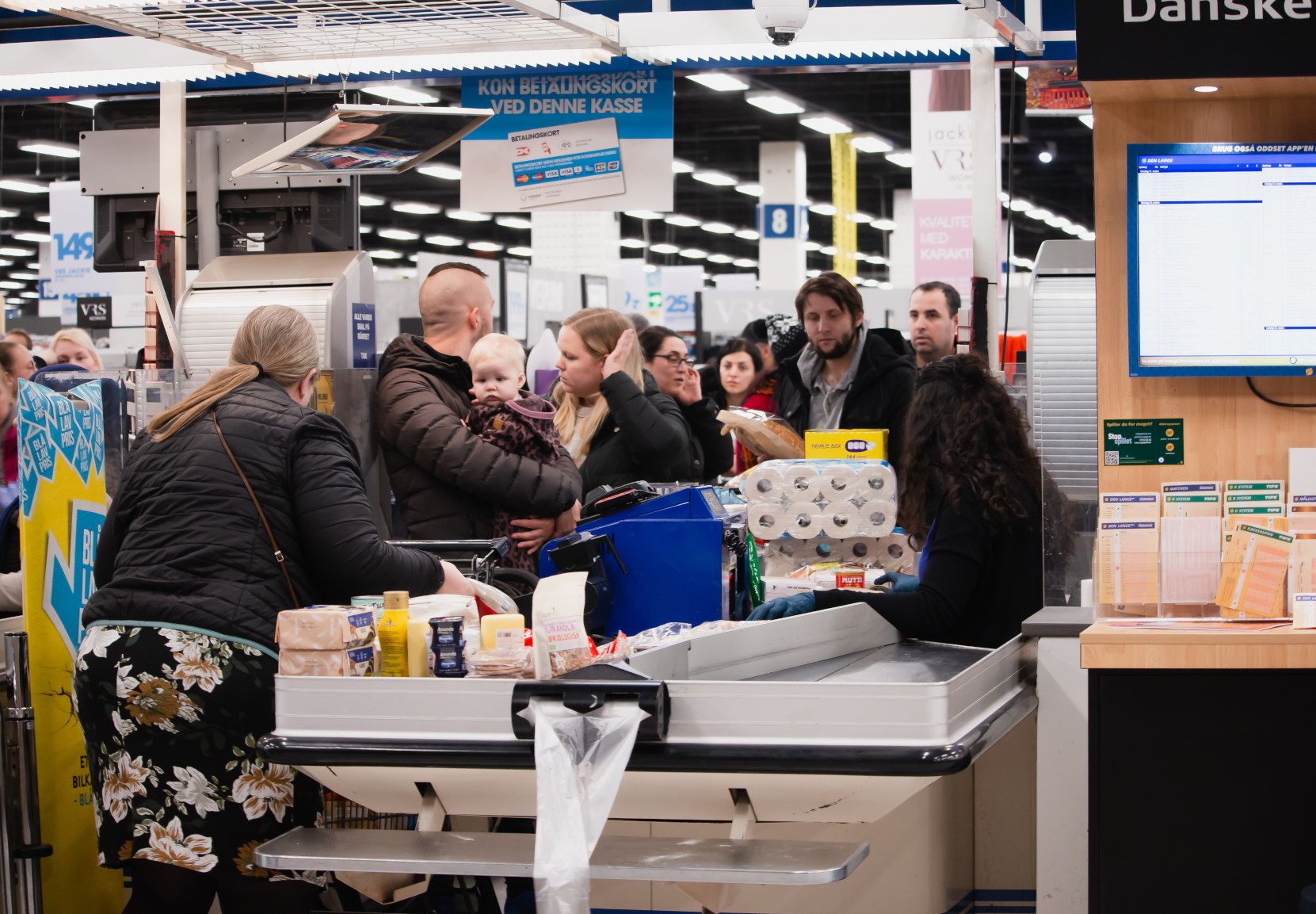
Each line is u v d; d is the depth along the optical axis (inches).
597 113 233.6
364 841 99.1
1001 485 124.0
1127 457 123.9
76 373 194.9
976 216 192.2
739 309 681.0
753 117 812.0
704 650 104.0
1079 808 116.7
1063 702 116.3
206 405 119.0
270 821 112.0
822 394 219.3
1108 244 123.6
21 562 146.2
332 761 96.6
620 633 115.1
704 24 196.9
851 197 845.2
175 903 113.3
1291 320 118.3
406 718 96.7
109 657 112.4
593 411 199.0
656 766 92.1
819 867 88.7
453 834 100.6
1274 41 111.0
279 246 193.6
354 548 116.0
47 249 767.7
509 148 237.0
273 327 123.3
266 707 112.4
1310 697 109.0
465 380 165.6
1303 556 111.9
